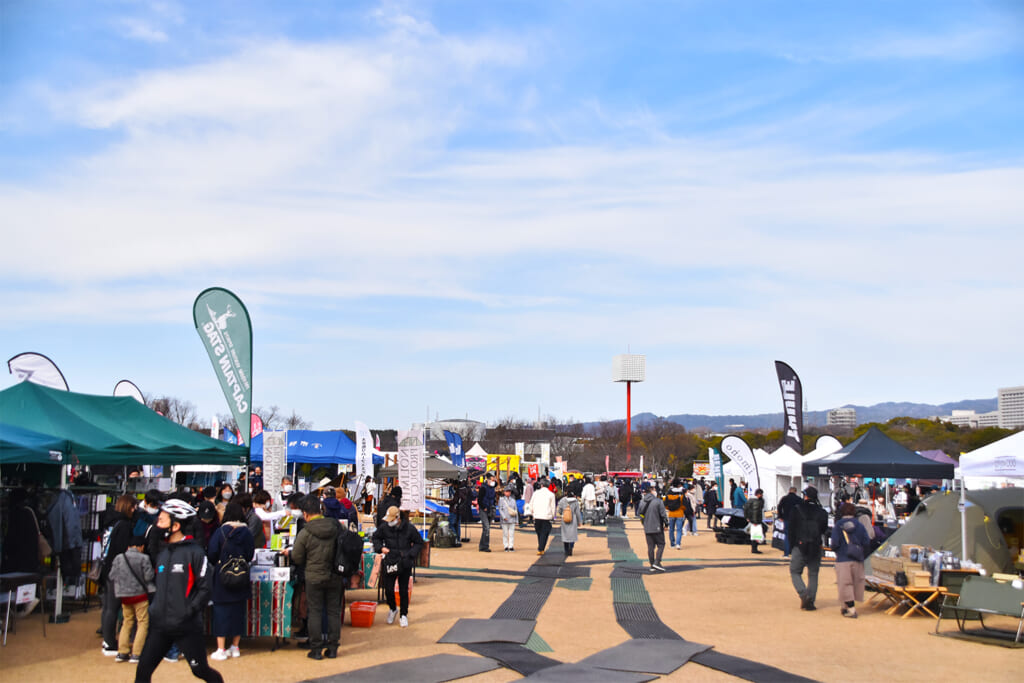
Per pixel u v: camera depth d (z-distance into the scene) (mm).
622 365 112812
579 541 26406
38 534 11227
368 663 9047
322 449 27703
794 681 8484
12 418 11281
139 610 8883
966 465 13383
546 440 96000
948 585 12539
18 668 8633
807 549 13211
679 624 11797
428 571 17734
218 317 13812
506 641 10281
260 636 9938
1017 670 9094
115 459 11867
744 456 29703
